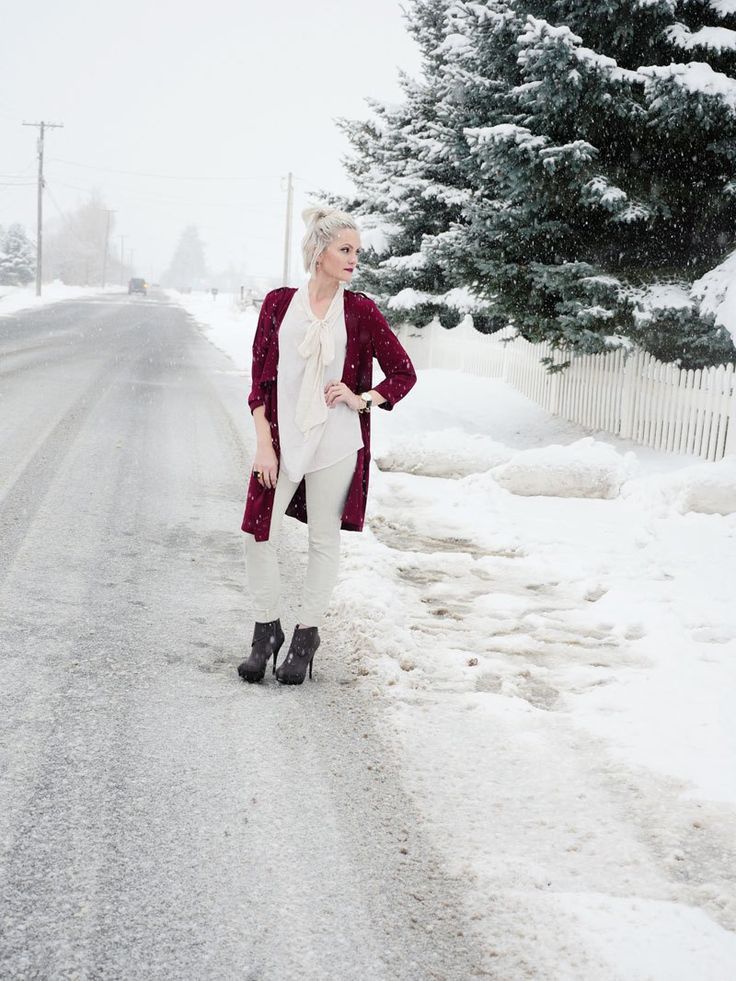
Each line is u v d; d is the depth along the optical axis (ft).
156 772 9.84
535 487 27.48
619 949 7.28
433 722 11.61
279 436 12.17
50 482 24.84
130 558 18.56
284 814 9.15
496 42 39.88
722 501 25.03
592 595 18.01
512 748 10.97
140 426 35.81
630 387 40.16
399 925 7.52
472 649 14.60
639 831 9.25
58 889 7.66
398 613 15.48
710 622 16.19
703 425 35.19
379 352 12.41
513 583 18.69
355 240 11.90
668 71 33.06
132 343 86.58
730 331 34.17
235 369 67.56
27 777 9.53
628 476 27.81
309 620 12.64
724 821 9.50
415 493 27.07
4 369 53.01
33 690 11.80
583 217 39.19
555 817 9.43
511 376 56.70
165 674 12.73
